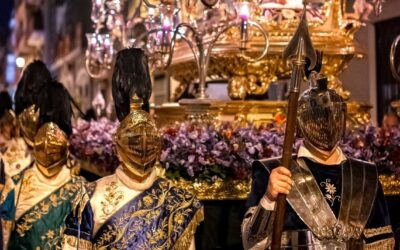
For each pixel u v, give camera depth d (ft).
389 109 23.97
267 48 15.74
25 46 63.67
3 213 12.03
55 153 12.53
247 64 17.51
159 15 18.20
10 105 16.07
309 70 10.39
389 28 23.94
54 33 54.39
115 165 16.38
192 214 10.71
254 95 19.67
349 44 18.08
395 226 14.97
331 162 10.56
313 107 10.43
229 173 14.23
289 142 9.61
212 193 14.11
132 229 10.40
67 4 49.34
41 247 12.30
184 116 17.21
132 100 11.25
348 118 17.78
